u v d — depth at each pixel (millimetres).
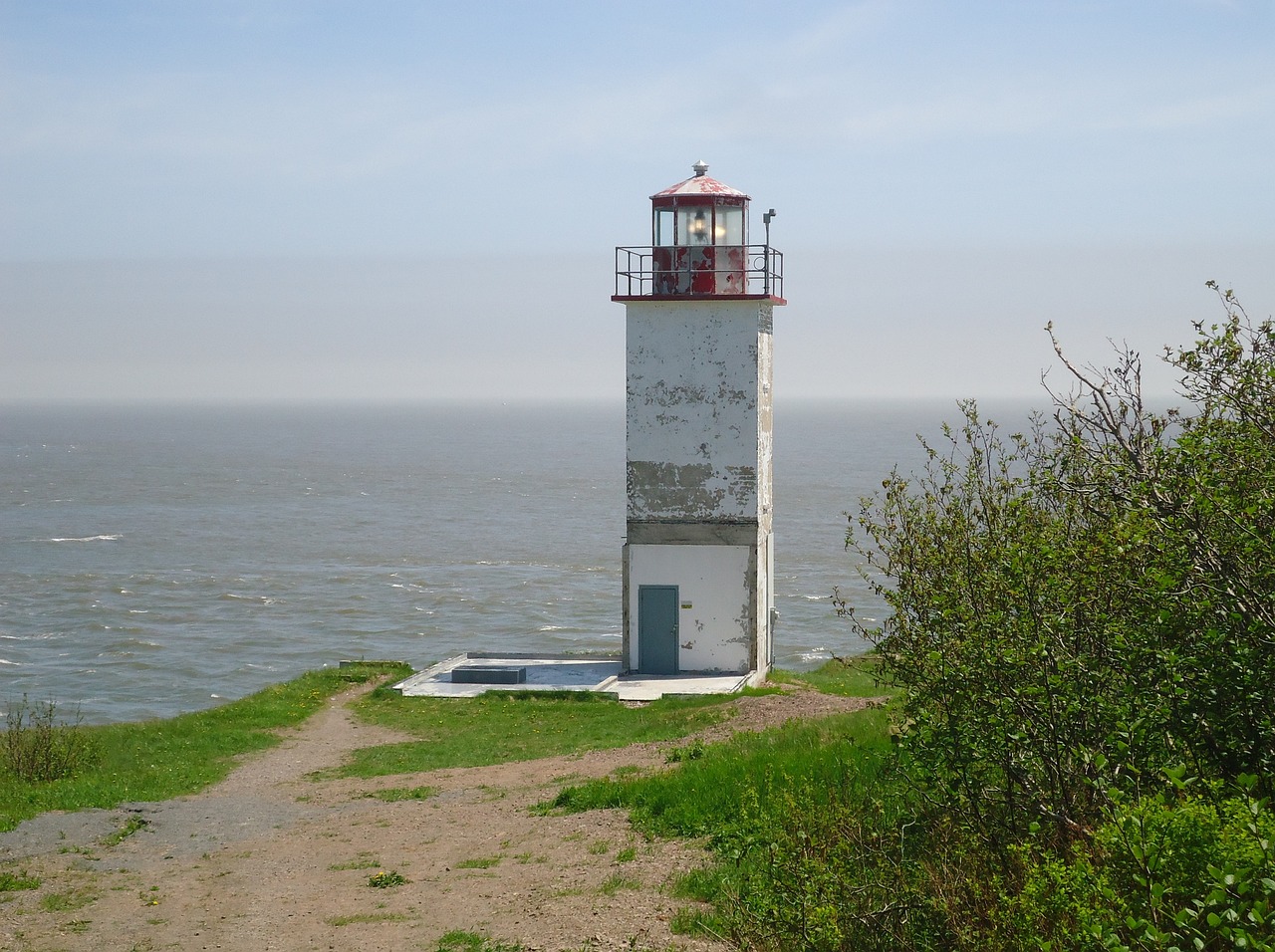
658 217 30562
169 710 49562
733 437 29953
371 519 118750
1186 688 7312
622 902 11344
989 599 8047
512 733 24812
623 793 15969
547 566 87562
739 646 30219
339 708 29016
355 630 65375
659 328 30031
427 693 29438
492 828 15656
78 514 121750
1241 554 7285
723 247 30094
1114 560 7582
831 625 62906
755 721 21891
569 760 20734
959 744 8297
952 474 8992
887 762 11625
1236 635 7258
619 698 27688
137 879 14133
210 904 12930
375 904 12508
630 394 30250
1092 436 7926
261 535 105750
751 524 29984
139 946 11531
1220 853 6047
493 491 151375
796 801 11844
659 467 30266
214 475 176250
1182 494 7395
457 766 21766
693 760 18203
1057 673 7656
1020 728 7766
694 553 30281
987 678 7867
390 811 17734
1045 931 7152
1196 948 5652
